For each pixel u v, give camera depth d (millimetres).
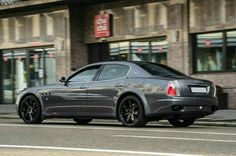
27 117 18172
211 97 16203
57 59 31141
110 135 13422
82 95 17031
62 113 17516
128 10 28562
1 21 34344
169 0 26609
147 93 15703
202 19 25375
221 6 24688
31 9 32094
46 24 31781
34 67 32719
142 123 15852
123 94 16141
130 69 16406
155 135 13359
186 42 25938
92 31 30250
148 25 27672
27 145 11656
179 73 16562
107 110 16516
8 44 33938
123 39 28828
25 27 33000
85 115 17016
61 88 17531
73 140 12477
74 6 30562
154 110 15578
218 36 25094
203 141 11938
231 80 24500
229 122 18625
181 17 26078
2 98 34375
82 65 30656
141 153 10125
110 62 17000
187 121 17016
